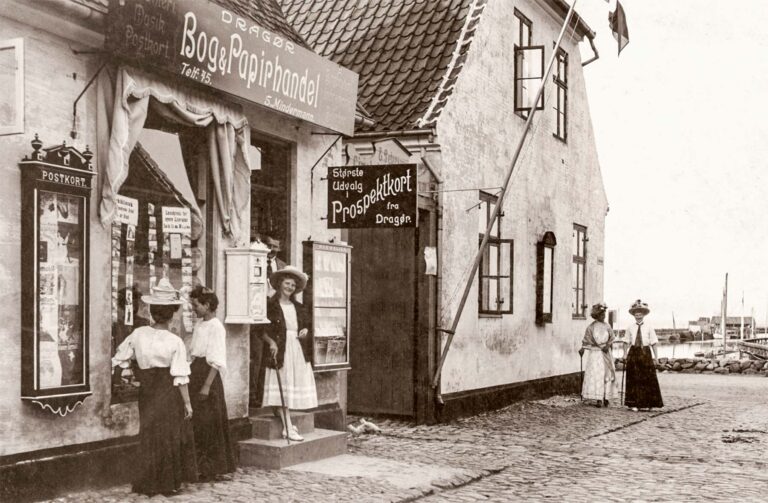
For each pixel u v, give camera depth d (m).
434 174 12.70
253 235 9.62
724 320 58.19
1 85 6.05
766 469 9.10
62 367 6.54
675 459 9.74
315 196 10.33
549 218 17.50
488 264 14.55
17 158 6.32
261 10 10.59
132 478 7.24
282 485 7.51
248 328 8.97
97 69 7.01
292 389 8.87
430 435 11.35
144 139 7.87
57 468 6.54
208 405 7.68
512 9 15.54
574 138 19.28
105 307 7.07
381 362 12.91
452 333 12.44
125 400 7.31
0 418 6.13
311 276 9.77
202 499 6.86
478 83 14.05
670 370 29.64
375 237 13.05
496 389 14.69
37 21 6.48
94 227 6.98
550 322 17.39
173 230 8.14
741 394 19.53
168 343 6.97
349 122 10.46
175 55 7.38
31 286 6.26
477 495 7.61
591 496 7.56
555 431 12.02
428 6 14.66
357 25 14.81
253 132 9.35
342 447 9.38
